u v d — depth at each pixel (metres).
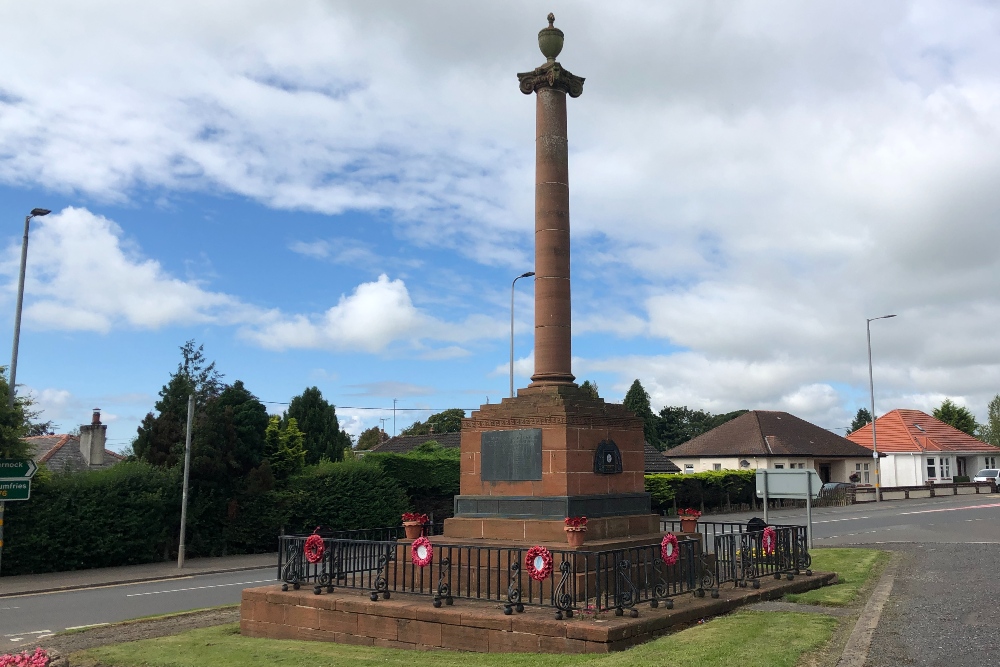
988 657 8.56
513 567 10.97
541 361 15.15
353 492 32.31
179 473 28.20
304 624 12.38
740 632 9.83
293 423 33.47
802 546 15.32
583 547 12.37
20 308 25.05
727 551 13.92
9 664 9.69
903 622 10.59
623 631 9.82
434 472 35.53
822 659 8.65
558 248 15.38
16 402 24.89
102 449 36.38
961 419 90.75
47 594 20.39
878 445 65.06
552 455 13.84
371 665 9.82
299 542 13.38
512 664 9.22
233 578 23.22
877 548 21.95
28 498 22.94
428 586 13.67
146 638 12.89
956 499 49.44
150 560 27.11
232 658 10.67
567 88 16.06
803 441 55.41
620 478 14.70
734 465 53.84
